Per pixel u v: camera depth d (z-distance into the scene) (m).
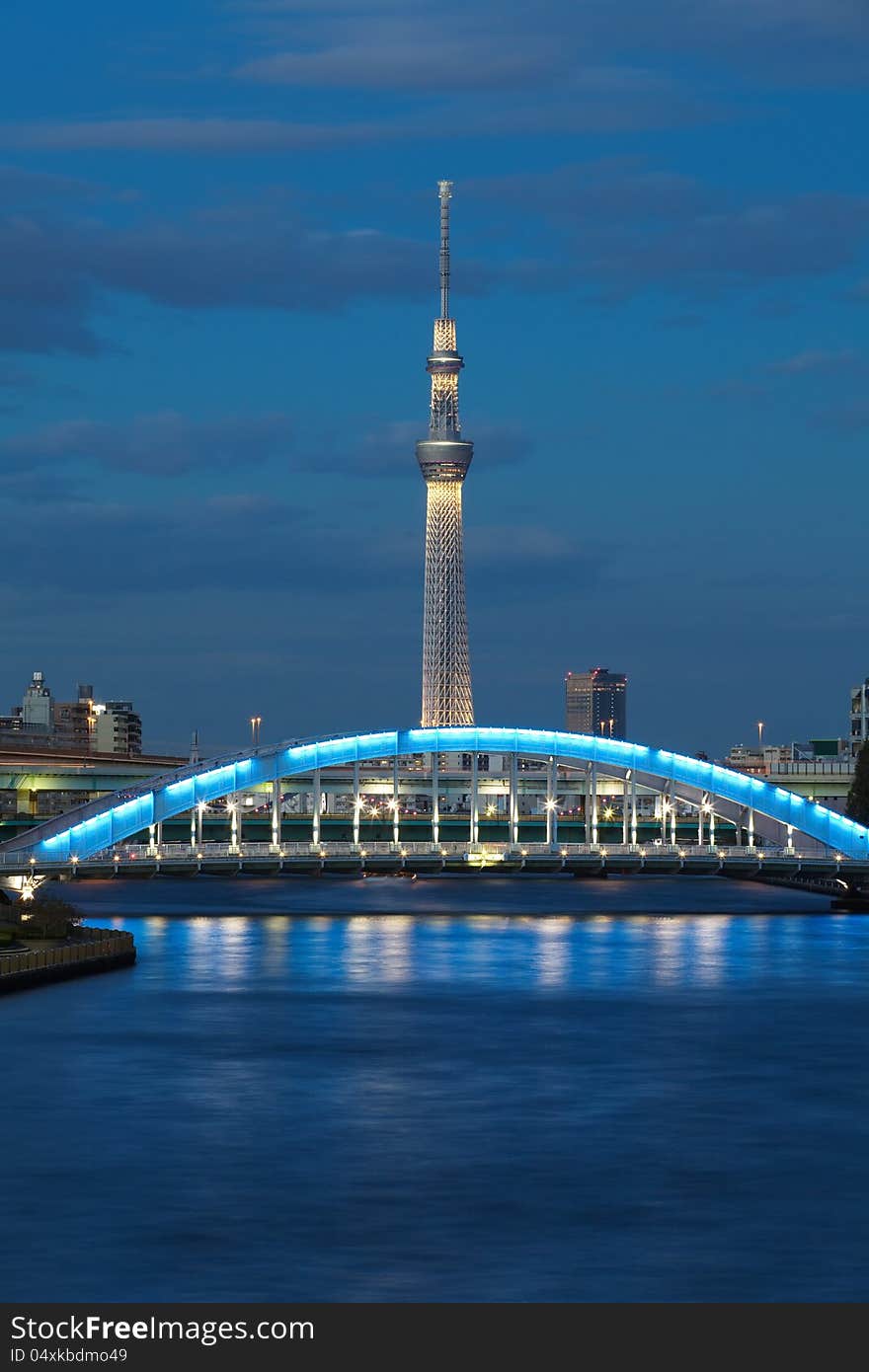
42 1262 67.19
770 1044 120.44
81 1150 84.81
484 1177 80.31
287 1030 124.75
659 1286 65.25
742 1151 86.00
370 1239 70.50
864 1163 83.69
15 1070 106.56
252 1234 70.94
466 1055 114.62
